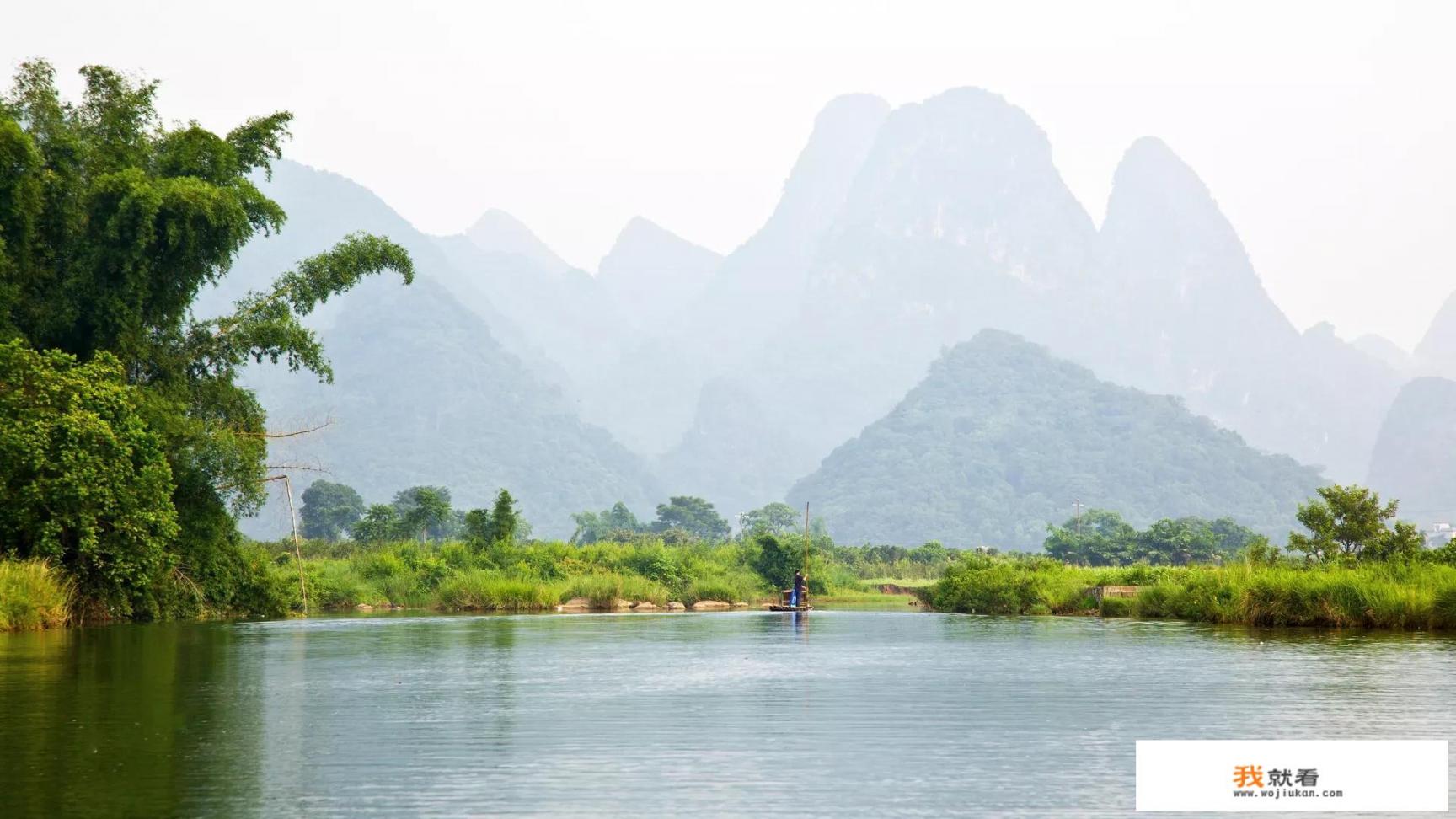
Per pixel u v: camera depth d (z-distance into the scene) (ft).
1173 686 60.95
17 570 98.53
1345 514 137.28
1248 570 123.34
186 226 116.47
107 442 103.50
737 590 205.87
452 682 62.69
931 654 81.25
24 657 73.05
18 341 103.86
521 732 45.98
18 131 107.55
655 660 76.69
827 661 76.38
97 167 122.42
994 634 104.53
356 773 38.11
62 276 118.01
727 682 63.16
